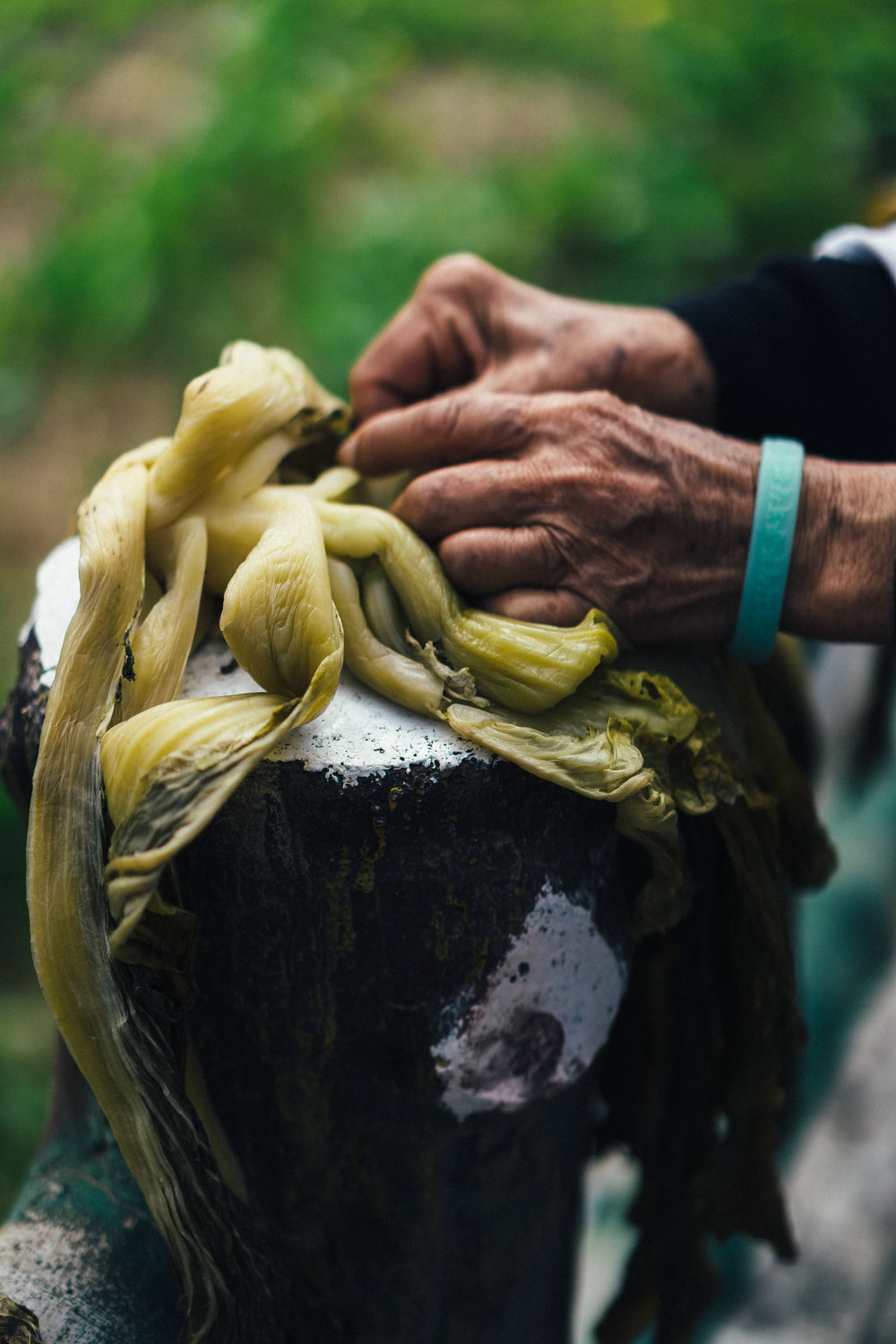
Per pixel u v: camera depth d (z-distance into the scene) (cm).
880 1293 116
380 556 59
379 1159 63
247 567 52
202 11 413
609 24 399
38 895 51
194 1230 54
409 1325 69
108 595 55
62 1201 64
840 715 130
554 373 76
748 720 69
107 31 401
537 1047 60
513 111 365
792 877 73
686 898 62
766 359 76
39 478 270
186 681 58
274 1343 61
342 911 55
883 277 77
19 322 298
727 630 63
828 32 390
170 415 286
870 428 78
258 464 60
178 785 48
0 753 64
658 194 321
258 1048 60
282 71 355
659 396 76
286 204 321
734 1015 69
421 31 396
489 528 61
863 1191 125
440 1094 59
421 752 54
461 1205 66
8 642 227
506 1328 72
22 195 344
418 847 54
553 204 316
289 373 66
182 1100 53
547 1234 71
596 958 60
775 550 61
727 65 361
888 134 363
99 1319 59
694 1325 83
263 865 54
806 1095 134
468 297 80
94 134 358
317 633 51
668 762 59
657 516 60
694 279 313
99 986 51
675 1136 73
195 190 316
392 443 66
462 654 58
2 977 188
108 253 303
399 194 320
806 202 331
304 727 55
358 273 297
